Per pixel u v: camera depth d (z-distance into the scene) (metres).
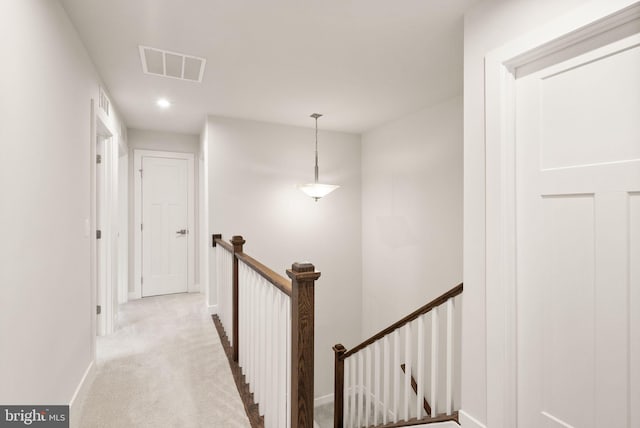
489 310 1.65
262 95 3.18
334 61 2.48
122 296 4.28
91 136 2.32
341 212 4.59
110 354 2.70
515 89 1.61
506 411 1.57
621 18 1.23
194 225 4.87
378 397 2.48
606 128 1.32
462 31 2.06
